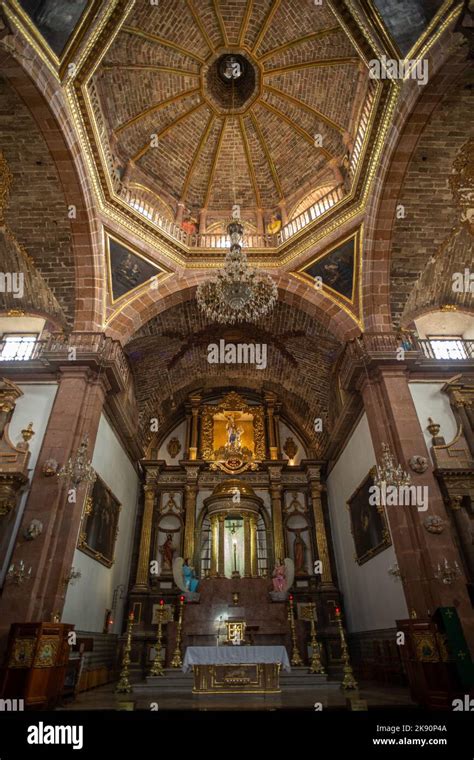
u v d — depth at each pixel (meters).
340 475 15.06
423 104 9.01
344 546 14.61
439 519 8.83
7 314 12.51
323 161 13.45
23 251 11.40
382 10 8.20
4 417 10.12
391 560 10.20
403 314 11.99
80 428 10.15
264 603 12.45
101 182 11.16
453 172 10.34
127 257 12.12
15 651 6.84
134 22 10.72
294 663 11.05
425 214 11.01
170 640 12.13
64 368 10.66
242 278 8.52
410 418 10.23
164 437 18.64
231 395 18.95
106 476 12.23
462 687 6.36
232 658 8.04
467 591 8.10
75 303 11.64
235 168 14.28
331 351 14.70
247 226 14.51
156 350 15.62
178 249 12.97
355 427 13.02
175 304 13.17
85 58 9.03
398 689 9.10
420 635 7.05
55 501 9.01
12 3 7.12
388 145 10.05
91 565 10.86
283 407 19.23
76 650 9.35
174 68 12.02
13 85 8.34
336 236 12.00
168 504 16.83
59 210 10.84
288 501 17.11
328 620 14.16
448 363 11.06
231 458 17.58
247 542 15.02
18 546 8.45
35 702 6.49
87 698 8.27
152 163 13.54
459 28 7.72
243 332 15.69
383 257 11.57
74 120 9.72
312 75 12.02
